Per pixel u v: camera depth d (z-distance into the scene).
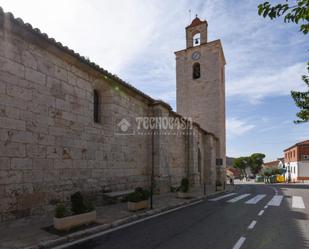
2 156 6.75
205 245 5.66
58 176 8.58
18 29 7.25
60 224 6.33
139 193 9.80
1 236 5.84
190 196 14.04
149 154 15.54
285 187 26.84
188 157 22.38
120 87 12.67
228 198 14.96
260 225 7.64
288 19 3.65
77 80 9.84
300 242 5.93
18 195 7.12
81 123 9.89
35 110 7.87
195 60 34.06
